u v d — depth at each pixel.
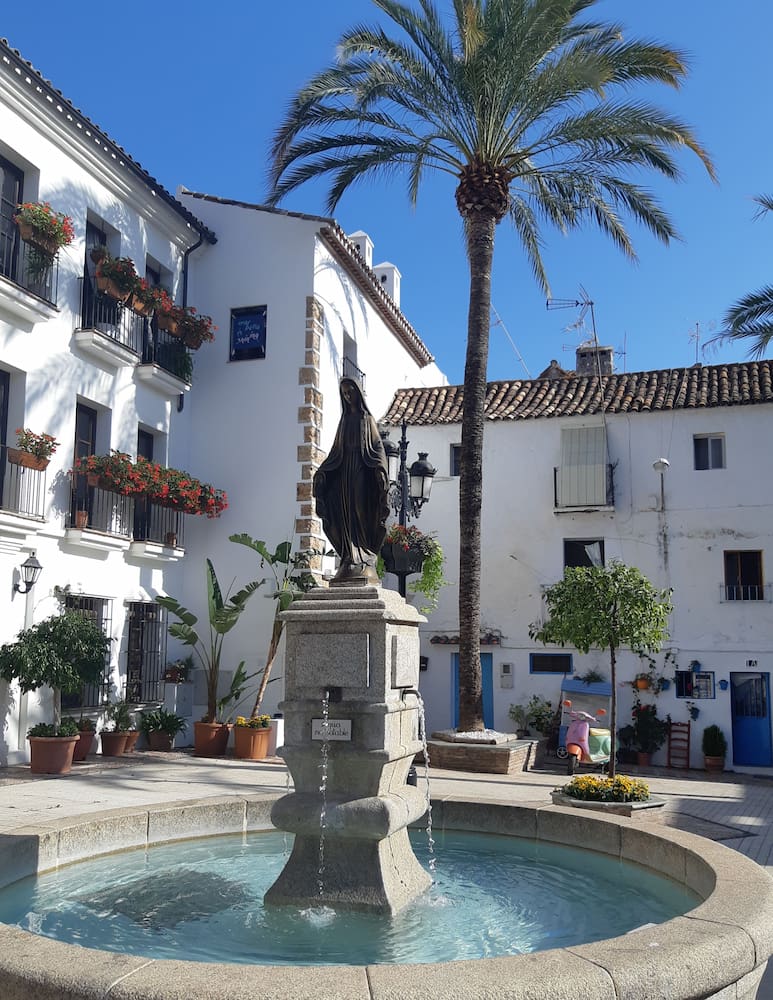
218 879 6.46
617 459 21.55
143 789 11.38
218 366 19.12
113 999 3.38
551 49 16.22
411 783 8.62
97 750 15.30
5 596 13.44
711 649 20.28
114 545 15.70
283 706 6.21
